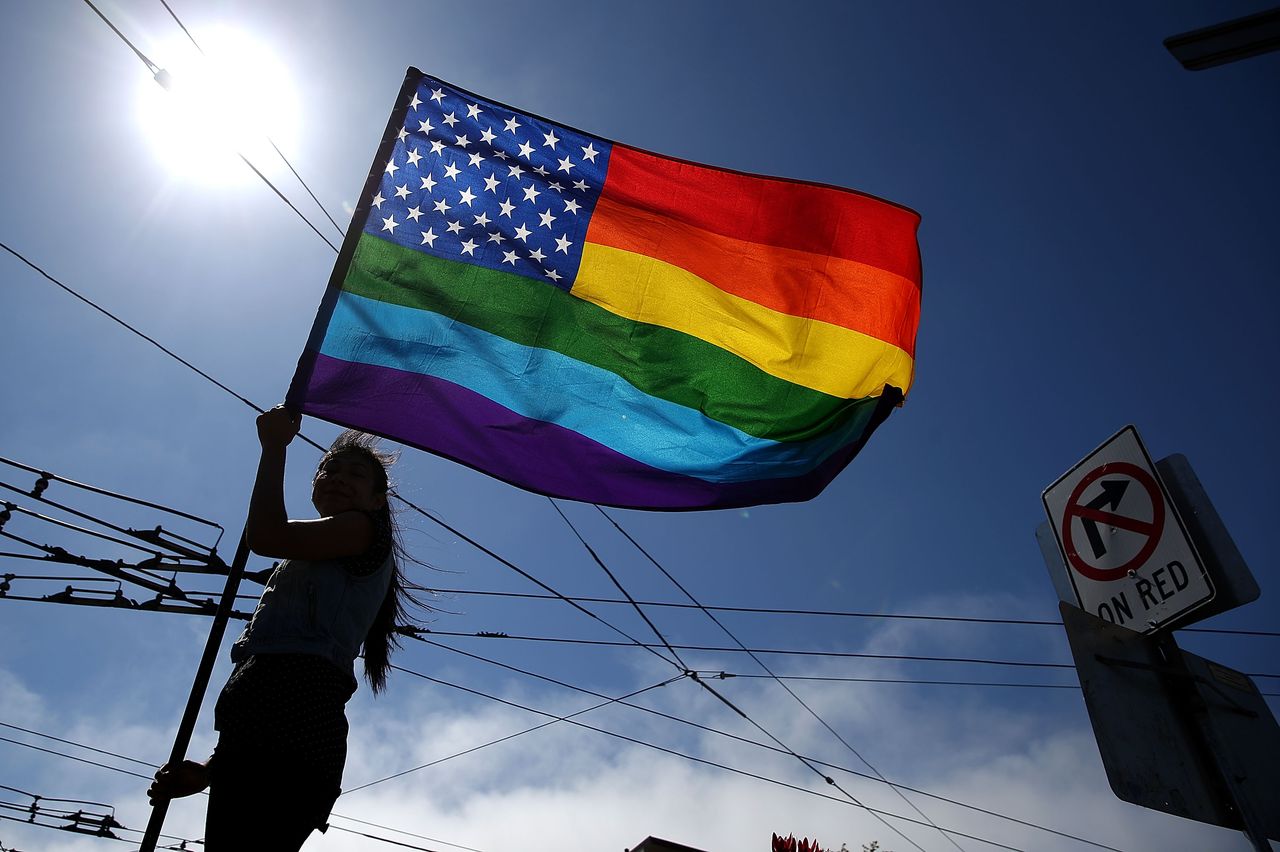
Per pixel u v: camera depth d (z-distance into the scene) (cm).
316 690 269
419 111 559
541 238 546
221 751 259
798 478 535
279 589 287
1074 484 574
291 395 466
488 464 486
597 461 511
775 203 587
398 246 520
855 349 567
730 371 548
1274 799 465
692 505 516
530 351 520
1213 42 493
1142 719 473
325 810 269
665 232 567
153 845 304
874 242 585
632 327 543
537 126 575
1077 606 523
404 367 491
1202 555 503
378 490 324
